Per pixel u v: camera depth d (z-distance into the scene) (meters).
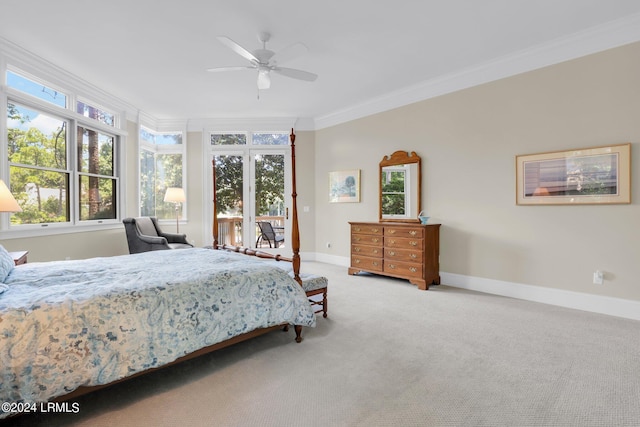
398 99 4.87
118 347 1.65
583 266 3.27
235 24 3.02
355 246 5.00
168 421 1.60
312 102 5.34
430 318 3.03
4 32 3.13
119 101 5.09
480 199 4.02
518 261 3.70
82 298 1.67
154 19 2.92
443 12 2.85
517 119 3.70
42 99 3.83
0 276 1.95
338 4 2.72
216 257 2.90
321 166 6.21
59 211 4.10
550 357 2.24
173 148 6.24
